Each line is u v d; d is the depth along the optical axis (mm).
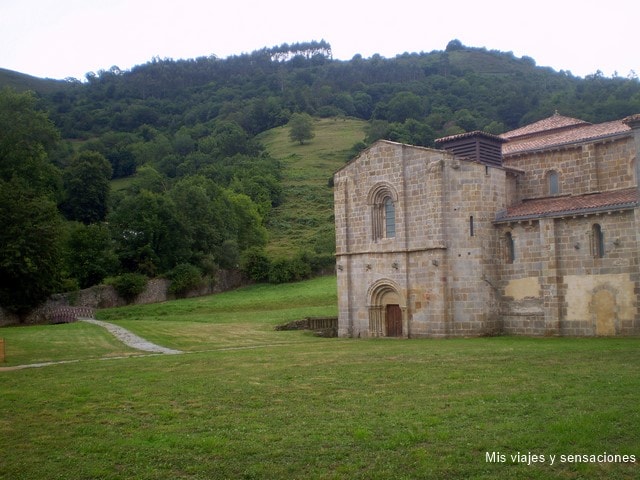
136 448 14773
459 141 45062
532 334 40531
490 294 41969
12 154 72625
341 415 17250
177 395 20188
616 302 36719
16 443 15438
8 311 63125
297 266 97250
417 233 43375
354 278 46906
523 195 45938
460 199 42062
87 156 121188
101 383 22516
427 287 42625
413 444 14570
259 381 22391
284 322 55562
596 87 150500
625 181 40750
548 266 39344
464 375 22281
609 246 37125
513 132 52719
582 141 42625
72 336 43156
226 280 97062
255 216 120312
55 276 66188
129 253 88438
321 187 151125
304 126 189375
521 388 19688
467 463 13320
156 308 74688
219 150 176625
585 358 25094
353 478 12727
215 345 38969
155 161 174125
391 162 44906
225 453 14273
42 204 65875
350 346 35312
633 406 16781
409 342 37500
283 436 15445
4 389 21719
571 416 16109
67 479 13070
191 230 94750
